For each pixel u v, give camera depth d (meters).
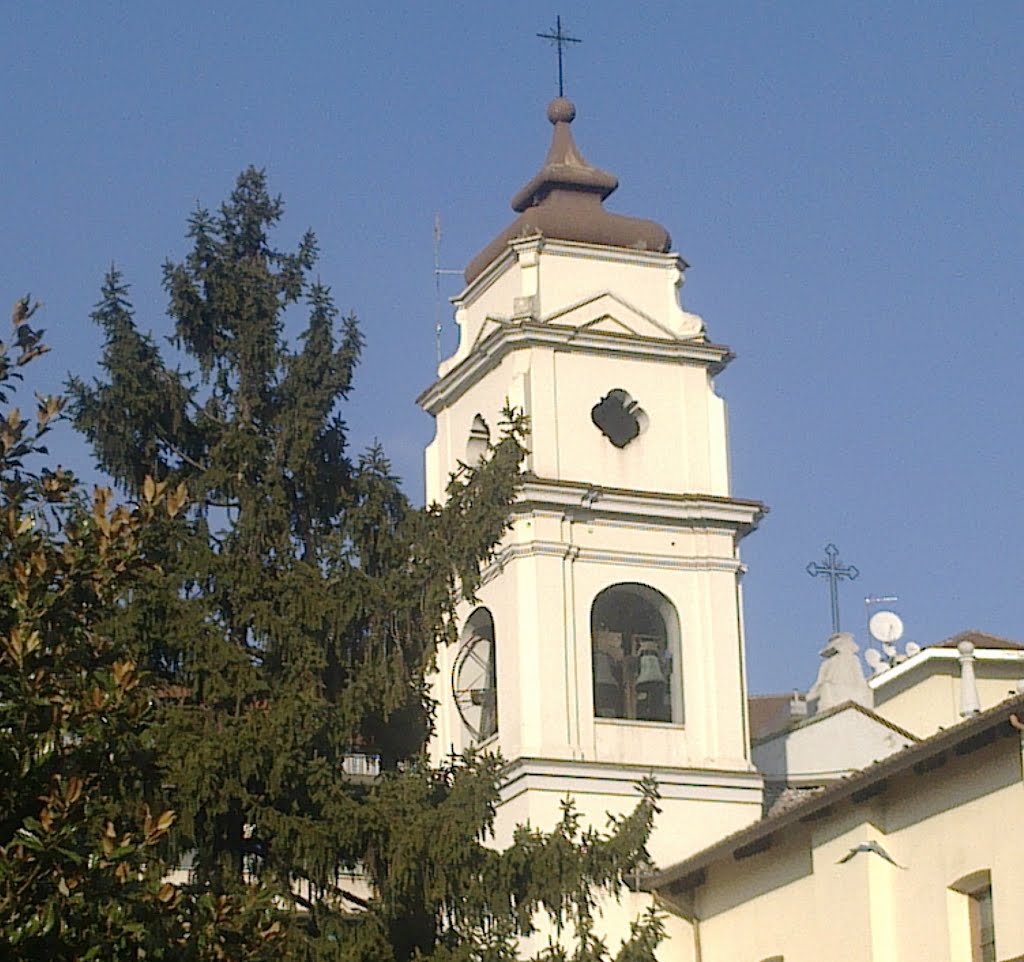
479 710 47.97
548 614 46.75
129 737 21.38
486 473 33.16
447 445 50.34
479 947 31.03
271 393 32.97
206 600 30.78
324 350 32.97
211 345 33.03
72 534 22.30
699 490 48.56
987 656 54.91
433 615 32.12
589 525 47.69
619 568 47.62
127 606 29.95
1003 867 34.69
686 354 49.16
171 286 32.94
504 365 48.81
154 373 32.44
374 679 31.30
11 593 21.39
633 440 48.69
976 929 35.66
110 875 20.69
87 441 32.16
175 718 29.62
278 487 31.94
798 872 39.75
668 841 45.97
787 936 39.84
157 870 27.94
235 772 29.56
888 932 37.09
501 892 31.81
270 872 30.11
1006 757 34.78
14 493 22.64
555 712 46.19
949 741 34.97
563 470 47.81
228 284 32.97
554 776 45.66
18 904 19.95
